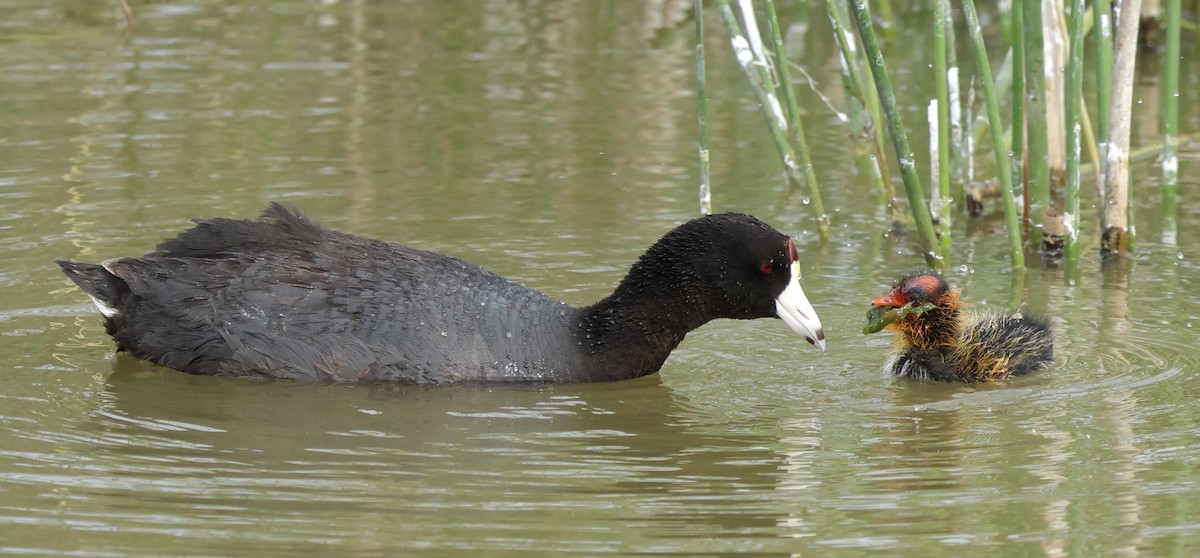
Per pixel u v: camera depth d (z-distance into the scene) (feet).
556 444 49.83
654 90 99.19
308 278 56.08
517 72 102.68
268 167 82.28
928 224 69.67
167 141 86.22
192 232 58.39
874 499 44.62
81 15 113.70
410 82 99.86
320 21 114.52
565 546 41.04
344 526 42.45
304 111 92.68
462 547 41.01
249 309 55.52
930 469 47.09
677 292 56.85
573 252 70.23
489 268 67.72
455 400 54.29
